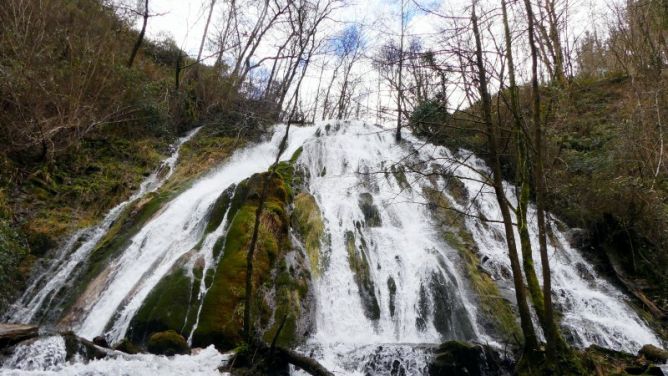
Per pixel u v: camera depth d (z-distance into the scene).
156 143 15.59
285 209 10.44
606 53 20.48
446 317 9.00
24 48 12.06
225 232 9.55
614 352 7.77
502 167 15.14
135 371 5.75
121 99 14.52
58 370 5.63
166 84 17.12
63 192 11.98
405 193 13.88
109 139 14.41
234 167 15.71
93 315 8.50
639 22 15.35
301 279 8.98
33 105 11.55
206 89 18.84
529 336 6.49
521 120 7.51
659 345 9.17
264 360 6.32
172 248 9.81
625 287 10.89
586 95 18.23
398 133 17.59
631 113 13.55
